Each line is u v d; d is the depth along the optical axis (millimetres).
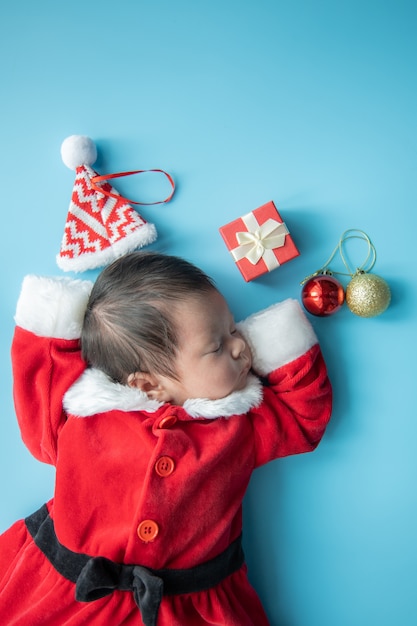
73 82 1194
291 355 1032
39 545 1016
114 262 1033
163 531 934
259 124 1175
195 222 1174
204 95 1182
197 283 975
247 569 1136
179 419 988
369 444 1144
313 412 1041
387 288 1069
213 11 1182
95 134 1187
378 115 1163
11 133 1195
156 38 1187
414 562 1133
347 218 1156
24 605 992
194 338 959
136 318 962
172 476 946
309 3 1177
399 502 1139
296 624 1138
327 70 1172
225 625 970
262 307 1155
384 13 1171
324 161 1164
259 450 1037
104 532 979
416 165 1153
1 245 1187
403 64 1164
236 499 1023
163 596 946
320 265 1158
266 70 1177
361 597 1135
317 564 1143
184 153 1181
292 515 1148
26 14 1200
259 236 1071
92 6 1193
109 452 994
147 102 1187
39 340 1034
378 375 1143
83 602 946
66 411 1025
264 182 1170
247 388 1026
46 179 1190
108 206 1135
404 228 1150
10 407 1182
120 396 990
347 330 1147
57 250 1186
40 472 1185
